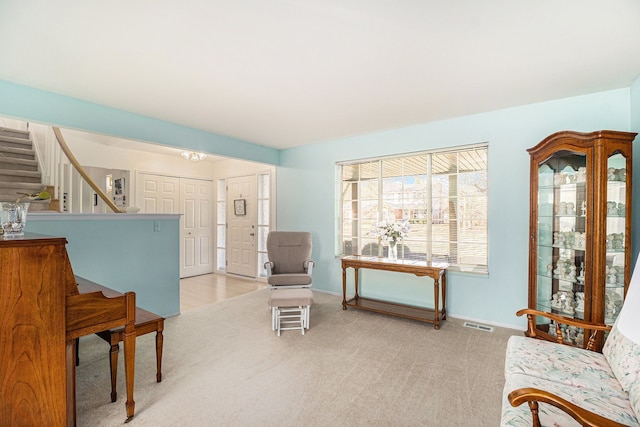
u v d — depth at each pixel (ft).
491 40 6.11
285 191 16.63
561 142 8.04
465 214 11.48
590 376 4.96
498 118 10.48
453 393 6.57
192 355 8.34
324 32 5.84
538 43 6.21
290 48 6.44
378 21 5.48
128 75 7.71
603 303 7.38
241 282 17.83
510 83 8.25
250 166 18.71
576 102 9.21
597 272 7.39
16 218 5.16
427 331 10.06
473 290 11.06
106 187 19.72
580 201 8.14
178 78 7.89
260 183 18.42
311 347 8.85
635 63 7.10
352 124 12.10
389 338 9.50
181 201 19.39
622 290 7.53
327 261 15.01
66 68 7.33
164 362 7.94
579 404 4.27
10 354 4.54
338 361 8.00
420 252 12.51
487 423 5.62
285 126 12.39
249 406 6.13
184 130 12.25
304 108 10.21
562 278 8.68
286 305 9.78
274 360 8.05
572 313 8.41
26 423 4.65
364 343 9.12
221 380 7.08
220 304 13.25
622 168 7.47
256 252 18.37
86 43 6.23
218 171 20.75
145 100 9.46
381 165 13.58
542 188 8.84
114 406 6.14
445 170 11.96
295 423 5.64
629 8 5.04
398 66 7.25
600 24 5.52
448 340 9.33
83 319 5.26
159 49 6.48
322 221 15.17
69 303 5.11
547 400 3.60
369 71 7.50
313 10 5.18
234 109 10.29
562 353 5.70
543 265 9.00
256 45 6.31
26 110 8.36
